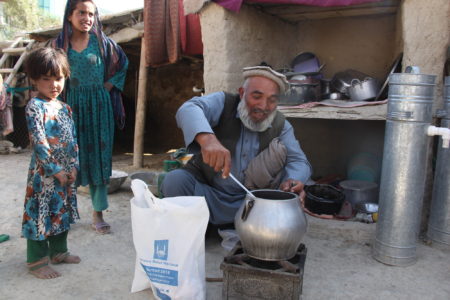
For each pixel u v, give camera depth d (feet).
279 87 7.63
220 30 11.84
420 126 8.12
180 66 26.78
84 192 13.71
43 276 7.53
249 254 6.25
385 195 8.52
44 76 7.31
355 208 11.16
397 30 12.97
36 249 7.58
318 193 11.43
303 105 11.37
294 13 13.73
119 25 19.61
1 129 22.70
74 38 9.46
